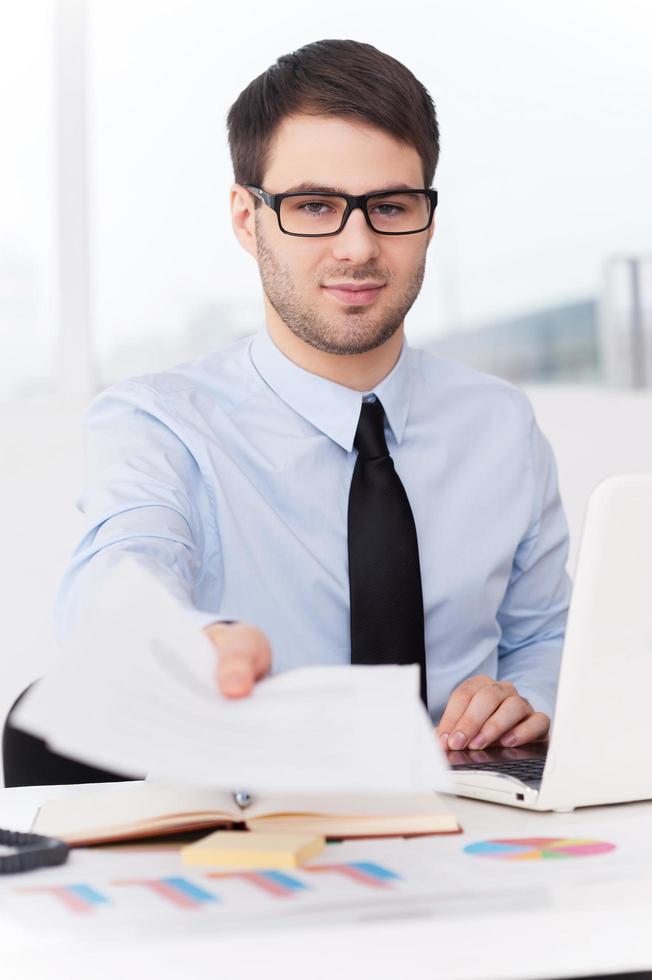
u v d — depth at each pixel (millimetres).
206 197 3449
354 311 1815
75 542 3217
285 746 833
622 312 3752
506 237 3676
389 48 3594
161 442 1896
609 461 3645
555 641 2115
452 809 1159
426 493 2025
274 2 3465
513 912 770
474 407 2135
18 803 1239
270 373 2004
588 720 1097
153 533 1545
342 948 736
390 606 1783
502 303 3684
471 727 1478
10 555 3191
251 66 3447
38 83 3326
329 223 1797
